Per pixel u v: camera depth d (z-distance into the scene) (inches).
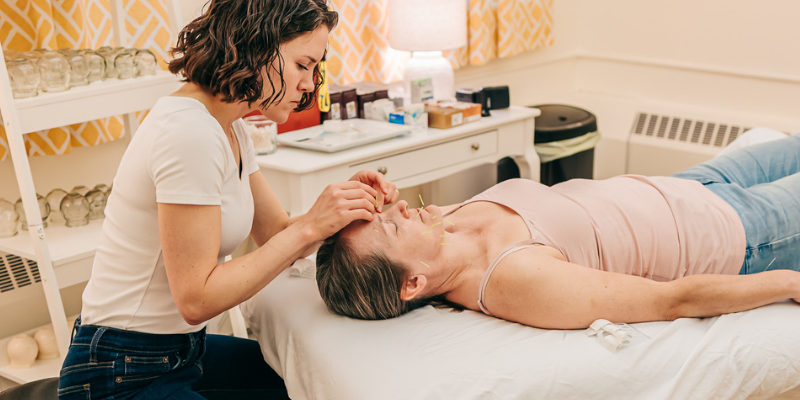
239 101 45.1
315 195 82.4
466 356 47.8
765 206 62.7
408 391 45.6
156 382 47.7
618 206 61.3
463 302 57.2
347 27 105.6
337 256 53.7
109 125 87.4
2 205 74.4
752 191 65.7
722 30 125.6
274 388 59.9
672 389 46.6
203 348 51.9
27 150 81.9
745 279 51.8
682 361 47.9
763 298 51.5
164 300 46.1
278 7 42.9
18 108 65.2
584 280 50.2
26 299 88.7
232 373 59.4
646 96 140.3
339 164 83.2
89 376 45.4
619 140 138.1
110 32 85.7
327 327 53.6
